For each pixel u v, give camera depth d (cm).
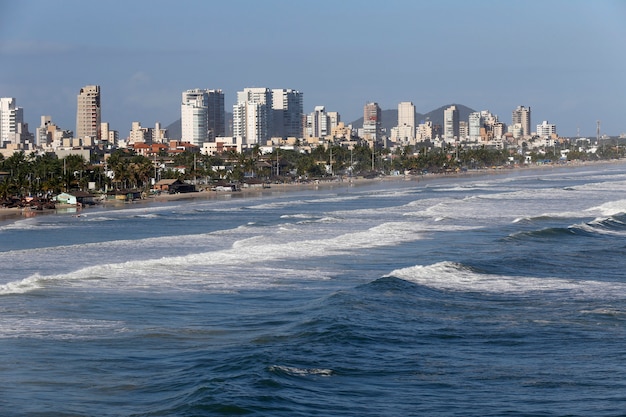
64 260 8825
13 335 5116
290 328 5250
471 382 4159
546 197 18512
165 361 4544
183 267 7862
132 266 7869
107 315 5731
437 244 9675
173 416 3581
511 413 3697
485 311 5781
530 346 4831
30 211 17475
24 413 3712
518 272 7412
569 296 6297
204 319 5638
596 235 10325
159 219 14850
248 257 8569
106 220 14850
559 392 3988
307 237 10725
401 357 4588
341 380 4162
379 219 13375
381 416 3659
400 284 6644
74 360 4572
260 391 3903
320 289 6762
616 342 4888
